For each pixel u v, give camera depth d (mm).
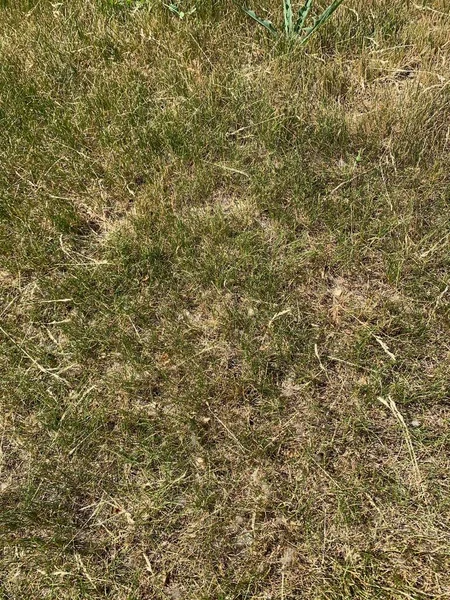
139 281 891
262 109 1066
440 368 784
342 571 659
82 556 693
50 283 901
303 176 977
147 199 980
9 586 677
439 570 654
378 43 1192
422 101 1057
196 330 840
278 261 896
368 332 818
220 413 775
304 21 1213
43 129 1094
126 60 1204
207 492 715
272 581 663
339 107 1079
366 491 707
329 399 781
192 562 681
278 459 738
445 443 736
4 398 797
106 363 829
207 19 1265
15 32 1307
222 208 980
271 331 824
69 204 999
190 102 1094
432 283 859
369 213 934
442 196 931
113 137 1066
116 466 747
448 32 1189
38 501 729
